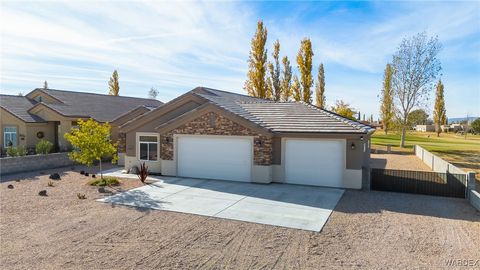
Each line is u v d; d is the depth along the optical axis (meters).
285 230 10.53
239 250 8.95
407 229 10.66
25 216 11.85
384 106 53.22
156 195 15.08
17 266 7.96
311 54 44.06
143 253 8.73
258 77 40.53
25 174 20.64
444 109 71.44
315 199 14.48
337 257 8.52
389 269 7.86
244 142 18.23
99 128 17.70
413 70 42.41
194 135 19.41
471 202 13.87
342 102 53.50
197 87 24.75
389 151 38.81
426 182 15.64
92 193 15.41
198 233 10.23
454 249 9.05
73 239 9.69
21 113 28.50
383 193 15.83
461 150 39.22
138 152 21.59
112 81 64.94
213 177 19.09
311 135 17.03
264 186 17.16
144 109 26.31
